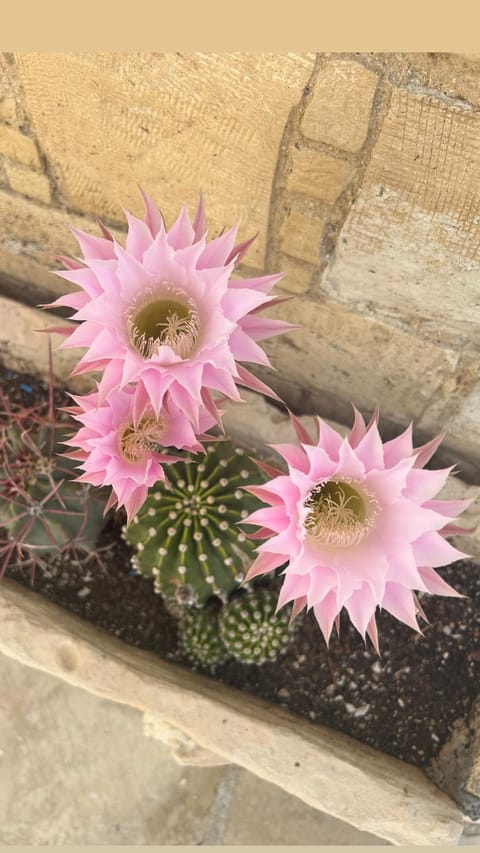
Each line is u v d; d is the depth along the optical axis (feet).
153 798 1.79
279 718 1.46
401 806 1.38
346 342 1.44
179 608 1.50
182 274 0.96
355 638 1.56
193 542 1.25
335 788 1.39
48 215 1.44
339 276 1.29
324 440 0.98
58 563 1.57
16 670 1.79
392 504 0.98
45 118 1.22
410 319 1.31
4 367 1.67
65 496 1.34
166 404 1.09
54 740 1.79
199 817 1.79
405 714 1.52
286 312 1.43
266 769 1.39
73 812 1.78
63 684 1.80
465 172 1.00
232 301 0.97
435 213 1.08
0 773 1.79
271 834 1.78
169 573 1.29
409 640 1.55
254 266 1.37
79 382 1.64
